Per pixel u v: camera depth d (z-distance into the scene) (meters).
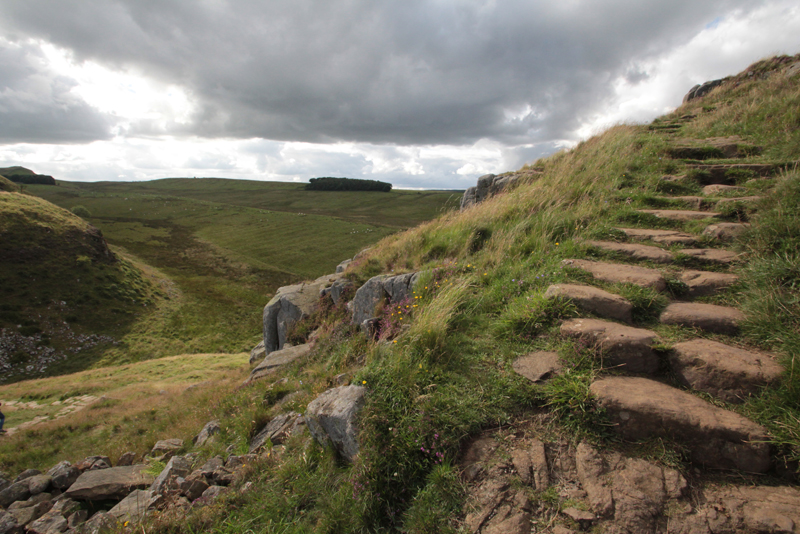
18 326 38.16
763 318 3.38
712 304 3.99
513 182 11.98
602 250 5.41
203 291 55.16
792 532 1.98
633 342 3.31
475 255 7.09
